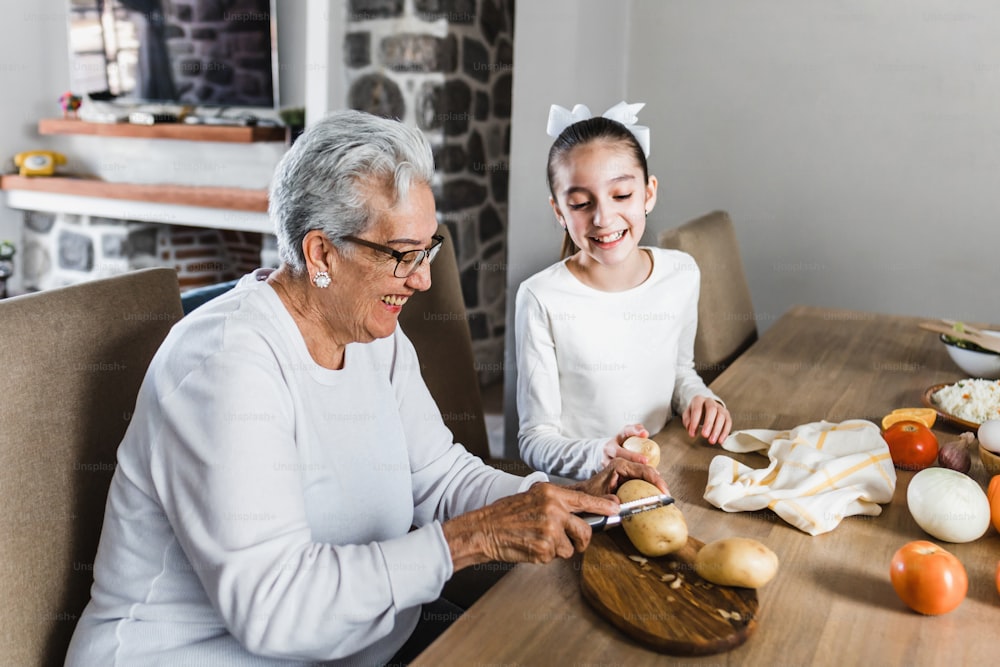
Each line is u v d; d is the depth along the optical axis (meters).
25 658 0.99
